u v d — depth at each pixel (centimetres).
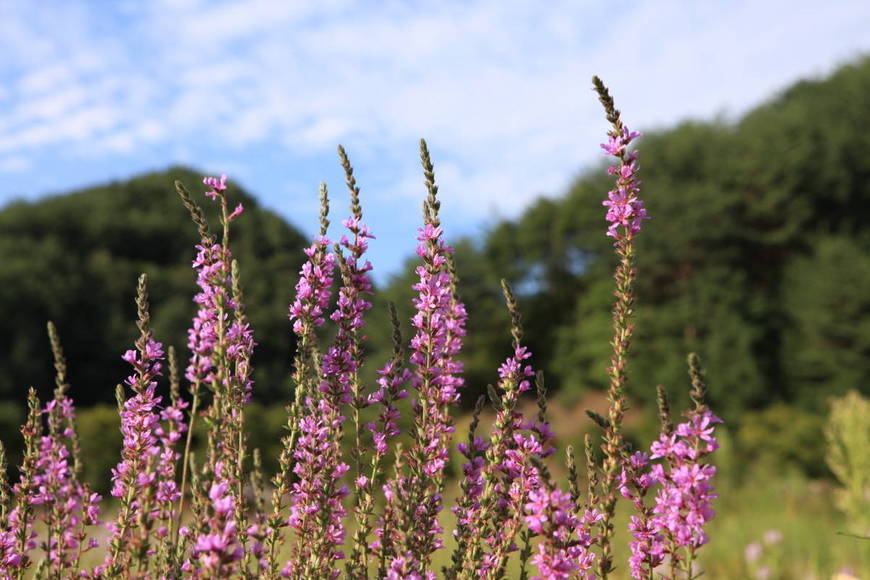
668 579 227
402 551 240
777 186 3169
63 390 300
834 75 3791
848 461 775
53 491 280
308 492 267
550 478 210
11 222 3891
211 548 176
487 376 3478
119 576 237
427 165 272
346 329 276
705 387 223
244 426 248
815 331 2923
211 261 249
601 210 3616
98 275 3559
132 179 4647
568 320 3688
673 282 3341
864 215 3306
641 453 238
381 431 277
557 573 206
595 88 246
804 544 844
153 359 250
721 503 1361
